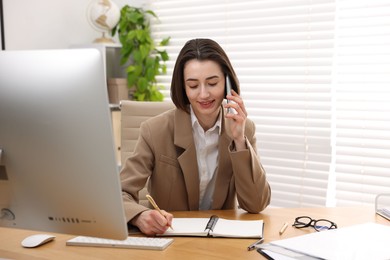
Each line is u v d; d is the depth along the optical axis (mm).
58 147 874
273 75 2869
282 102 2863
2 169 925
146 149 1579
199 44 1484
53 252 1077
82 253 1068
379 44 2535
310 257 994
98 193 883
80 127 856
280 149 2879
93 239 1145
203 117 1555
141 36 3066
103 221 902
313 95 2760
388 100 2541
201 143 1602
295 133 2826
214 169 1609
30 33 2824
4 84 879
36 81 862
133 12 3137
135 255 1051
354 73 2623
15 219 966
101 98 838
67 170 882
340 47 2660
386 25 2504
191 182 1560
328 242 1087
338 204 2752
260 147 2945
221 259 1019
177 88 1550
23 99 872
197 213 1481
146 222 1208
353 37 2607
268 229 1274
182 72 1528
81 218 914
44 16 2908
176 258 1028
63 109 855
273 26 2855
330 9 2656
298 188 2844
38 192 919
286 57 2826
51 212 929
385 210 1441
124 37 3127
